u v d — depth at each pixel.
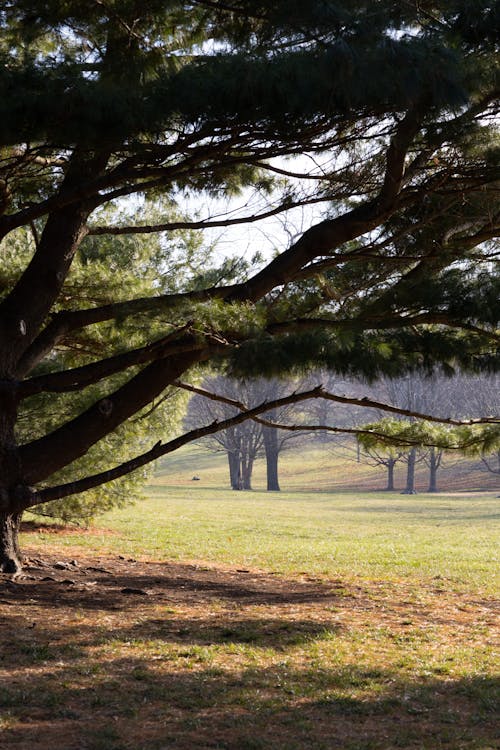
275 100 7.25
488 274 9.16
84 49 9.72
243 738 5.76
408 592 13.34
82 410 15.39
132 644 8.16
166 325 11.18
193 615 9.89
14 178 10.17
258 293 10.45
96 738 5.62
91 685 6.80
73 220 11.10
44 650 7.68
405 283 9.27
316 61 7.05
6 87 7.40
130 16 8.56
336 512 38.38
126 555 17.38
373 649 8.66
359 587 13.65
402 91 6.99
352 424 78.56
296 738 5.82
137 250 16.02
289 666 7.75
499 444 10.86
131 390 10.98
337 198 10.00
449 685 7.39
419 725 6.23
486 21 7.55
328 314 10.08
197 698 6.63
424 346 8.90
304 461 87.06
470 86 7.35
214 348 9.34
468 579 15.69
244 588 12.73
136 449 20.41
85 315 10.98
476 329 8.99
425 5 7.78
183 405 20.91
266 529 27.28
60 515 19.94
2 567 11.57
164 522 28.11
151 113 7.48
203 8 8.70
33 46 9.71
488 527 30.80
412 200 9.68
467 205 10.00
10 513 10.43
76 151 8.48
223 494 53.84
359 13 7.27
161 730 5.87
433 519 34.88
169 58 8.66
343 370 8.33
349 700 6.75
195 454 94.75
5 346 10.64
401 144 8.78
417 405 60.94
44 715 6.04
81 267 13.06
